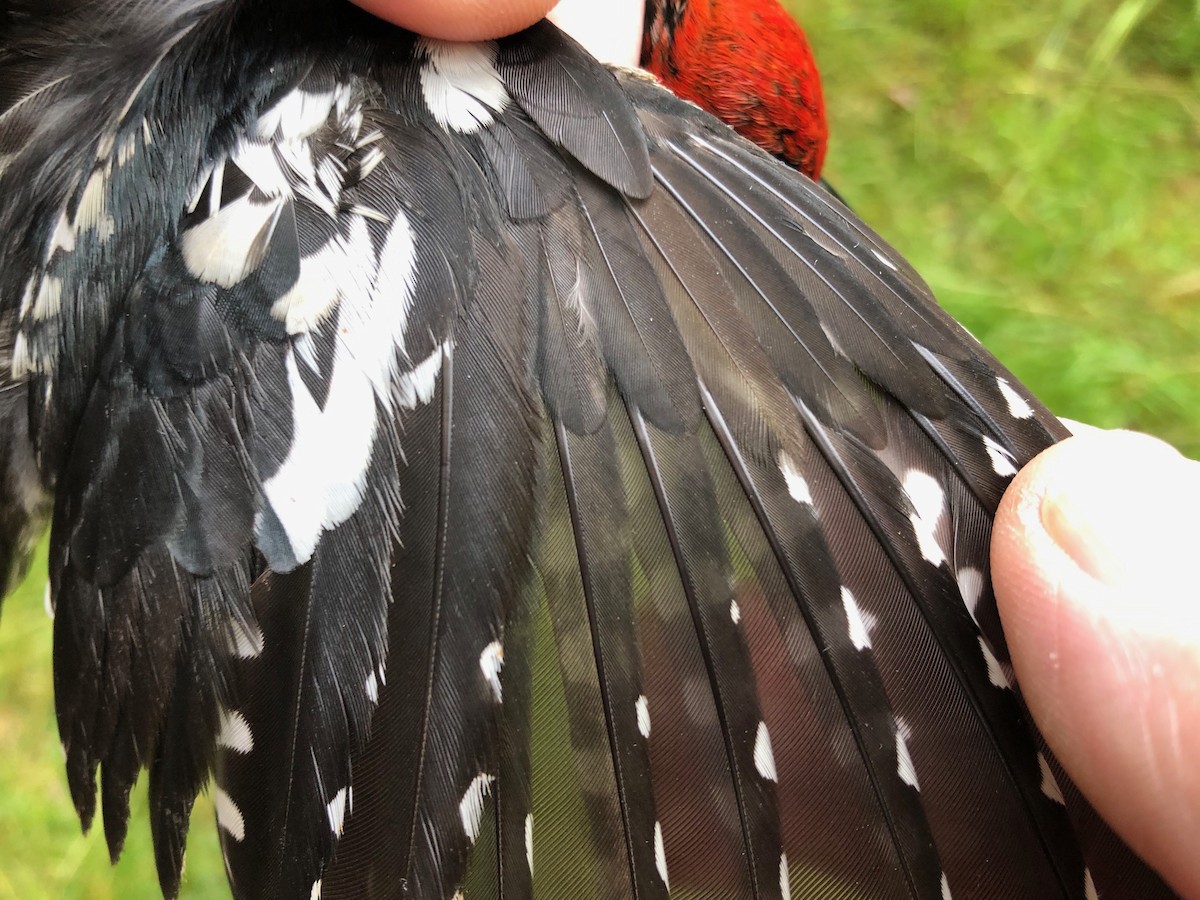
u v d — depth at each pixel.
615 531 0.15
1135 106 0.40
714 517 0.15
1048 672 0.15
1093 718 0.16
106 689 0.15
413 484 0.15
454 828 0.15
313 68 0.16
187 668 0.15
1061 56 0.41
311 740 0.15
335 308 0.15
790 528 0.15
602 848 0.15
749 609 0.15
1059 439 0.16
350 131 0.15
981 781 0.15
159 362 0.15
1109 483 0.15
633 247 0.15
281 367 0.15
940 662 0.15
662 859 0.15
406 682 0.15
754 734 0.15
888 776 0.15
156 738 0.15
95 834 0.30
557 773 0.15
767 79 0.19
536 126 0.15
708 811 0.15
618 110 0.16
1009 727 0.15
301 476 0.15
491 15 0.15
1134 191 0.39
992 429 0.15
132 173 0.16
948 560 0.15
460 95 0.15
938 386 0.15
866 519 0.15
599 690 0.15
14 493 0.16
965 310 0.37
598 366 0.15
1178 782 0.16
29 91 0.16
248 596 0.15
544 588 0.15
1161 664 0.15
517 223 0.15
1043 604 0.15
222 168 0.16
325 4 0.16
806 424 0.15
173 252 0.15
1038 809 0.15
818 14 0.42
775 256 0.15
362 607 0.15
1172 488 0.16
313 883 0.15
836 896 0.15
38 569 0.33
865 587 0.15
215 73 0.16
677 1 0.19
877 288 0.16
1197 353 0.36
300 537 0.15
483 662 0.15
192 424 0.15
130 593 0.15
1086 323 0.37
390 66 0.16
